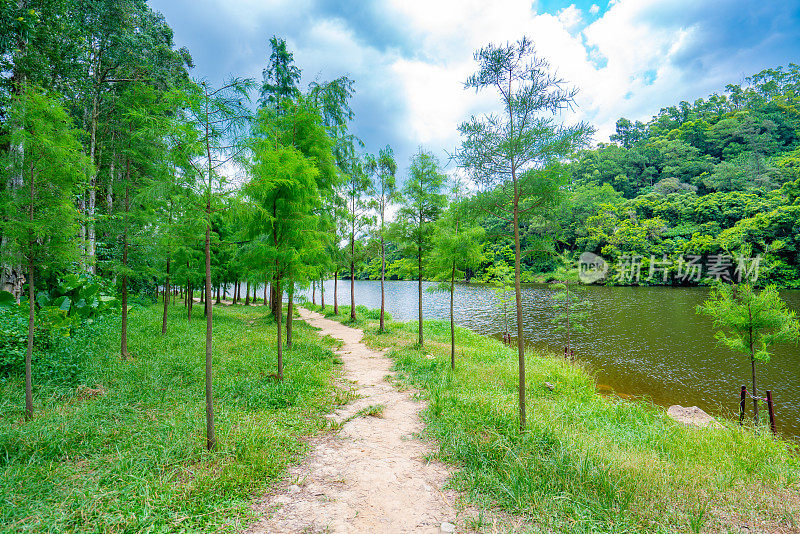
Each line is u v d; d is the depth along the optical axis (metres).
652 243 53.78
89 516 3.06
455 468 4.32
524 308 30.30
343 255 18.56
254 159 5.39
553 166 5.02
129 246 8.42
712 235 50.66
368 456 4.64
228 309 23.73
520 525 3.22
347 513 3.39
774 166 63.47
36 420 4.88
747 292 9.09
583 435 5.30
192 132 4.40
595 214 60.47
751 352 8.95
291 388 7.09
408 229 12.62
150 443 4.47
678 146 80.25
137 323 12.61
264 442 4.72
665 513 3.41
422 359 10.59
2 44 10.07
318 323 19.97
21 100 5.13
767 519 3.46
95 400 5.84
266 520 3.25
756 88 105.38
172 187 4.49
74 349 7.73
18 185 5.22
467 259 9.44
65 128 5.61
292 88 14.70
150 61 14.92
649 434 6.25
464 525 3.22
